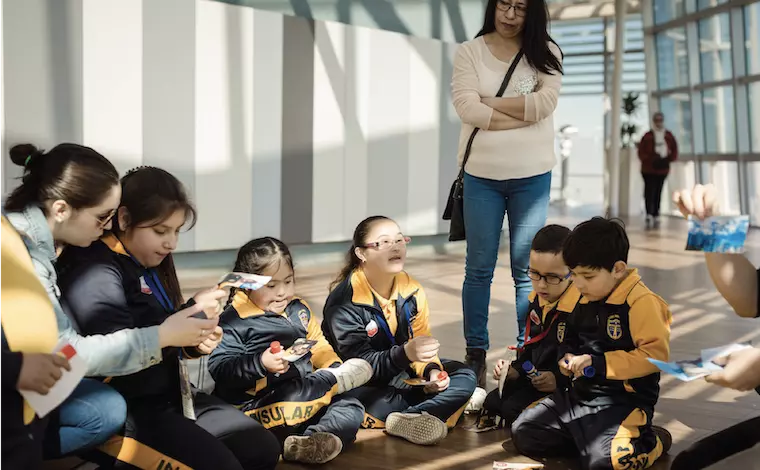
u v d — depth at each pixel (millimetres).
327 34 8164
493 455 2756
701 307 5684
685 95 16031
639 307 2621
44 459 2168
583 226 2646
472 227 3818
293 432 2838
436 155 9312
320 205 8219
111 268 2242
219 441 2244
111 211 2094
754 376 1966
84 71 6512
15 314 1812
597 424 2602
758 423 2482
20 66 6191
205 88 7242
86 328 2186
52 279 2039
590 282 2637
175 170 7078
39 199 2037
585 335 2758
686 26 15320
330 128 8250
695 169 15438
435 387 3047
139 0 6773
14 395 1805
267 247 2844
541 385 2900
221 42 7320
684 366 2035
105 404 2129
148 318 2332
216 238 7375
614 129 15836
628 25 23188
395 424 2943
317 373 2900
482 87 3795
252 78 7555
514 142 3721
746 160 13453
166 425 2219
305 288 6336
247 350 2852
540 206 3793
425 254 9102
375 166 8711
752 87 13141
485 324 3834
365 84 8547
